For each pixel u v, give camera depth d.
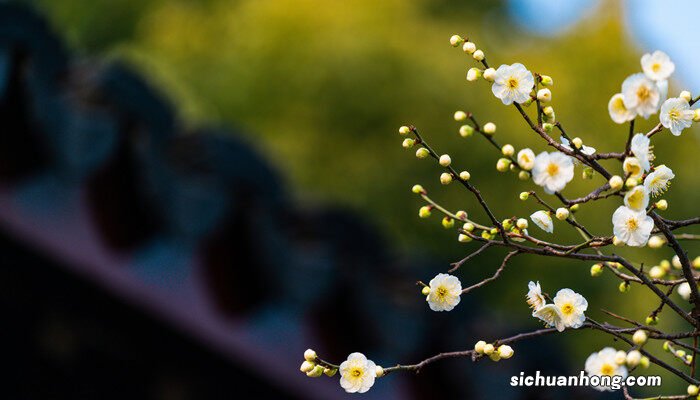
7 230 2.52
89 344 2.97
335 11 10.03
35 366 3.00
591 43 10.87
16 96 2.47
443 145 9.57
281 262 2.84
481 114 9.66
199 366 3.03
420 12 11.05
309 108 9.74
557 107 9.94
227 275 2.78
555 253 1.79
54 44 2.49
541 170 1.76
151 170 2.58
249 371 2.88
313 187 9.55
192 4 10.45
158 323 2.78
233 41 10.03
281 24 9.93
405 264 3.14
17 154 2.49
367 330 3.01
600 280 8.63
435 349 3.12
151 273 2.67
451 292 1.79
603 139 10.08
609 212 8.66
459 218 1.80
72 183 2.54
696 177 10.41
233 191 2.73
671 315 7.61
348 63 9.77
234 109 9.80
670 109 1.77
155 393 3.09
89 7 10.32
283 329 2.89
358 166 9.55
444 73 9.84
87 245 2.58
